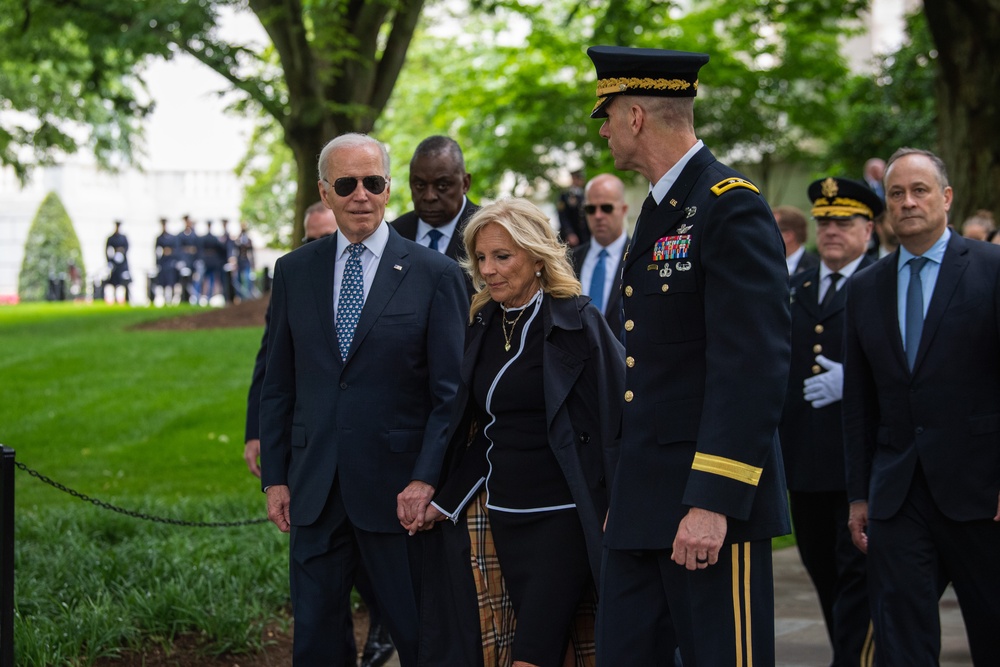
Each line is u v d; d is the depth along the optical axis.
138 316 25.94
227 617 7.48
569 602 5.12
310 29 19.02
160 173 57.06
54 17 18.16
